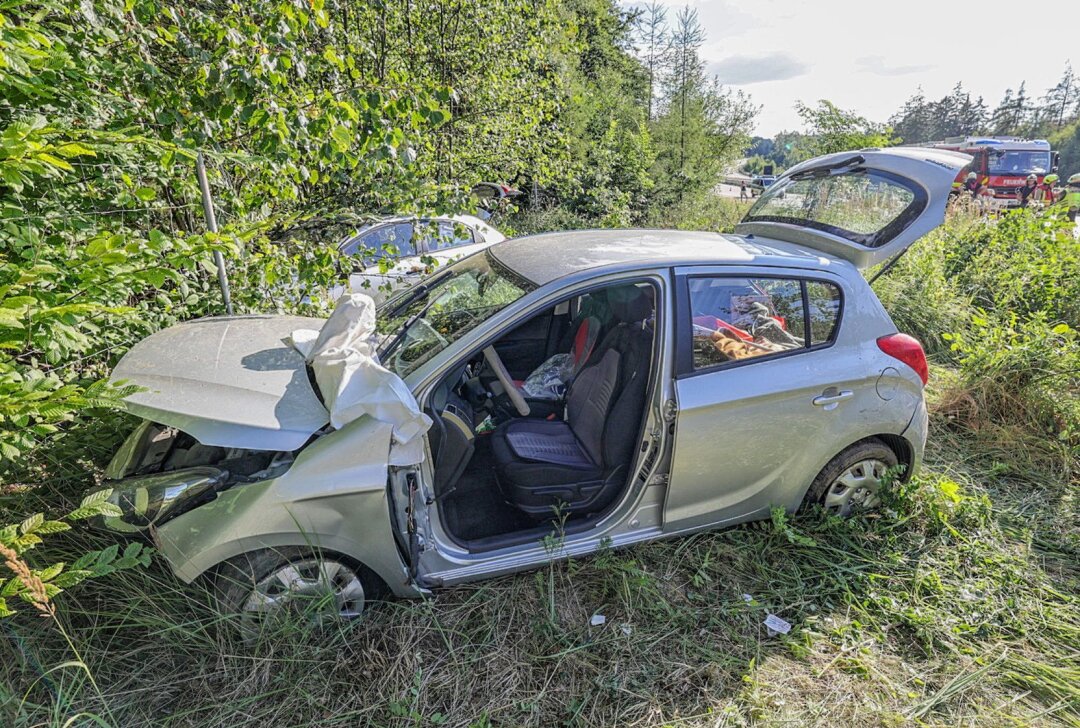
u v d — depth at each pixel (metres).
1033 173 17.14
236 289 3.71
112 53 3.15
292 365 2.46
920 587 2.68
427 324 2.72
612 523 2.64
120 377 2.30
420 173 4.72
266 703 2.06
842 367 2.77
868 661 2.33
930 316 5.80
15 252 2.25
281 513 2.07
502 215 8.30
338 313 2.63
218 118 3.19
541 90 8.32
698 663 2.30
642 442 2.56
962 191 9.49
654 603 2.54
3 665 2.01
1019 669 2.31
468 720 2.06
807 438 2.77
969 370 4.48
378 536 2.21
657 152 13.16
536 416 3.10
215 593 2.17
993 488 3.56
